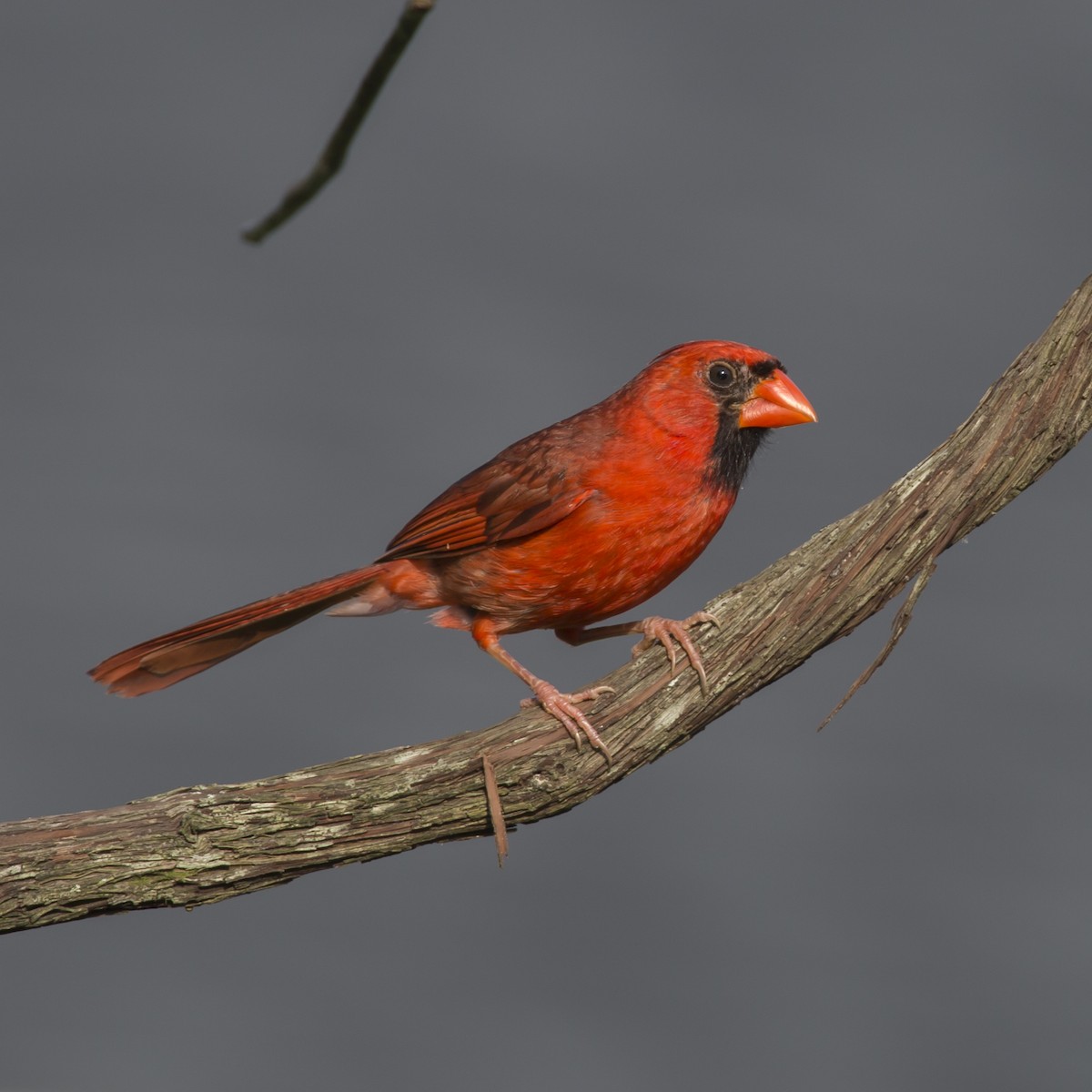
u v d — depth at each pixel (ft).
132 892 22.03
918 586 23.85
